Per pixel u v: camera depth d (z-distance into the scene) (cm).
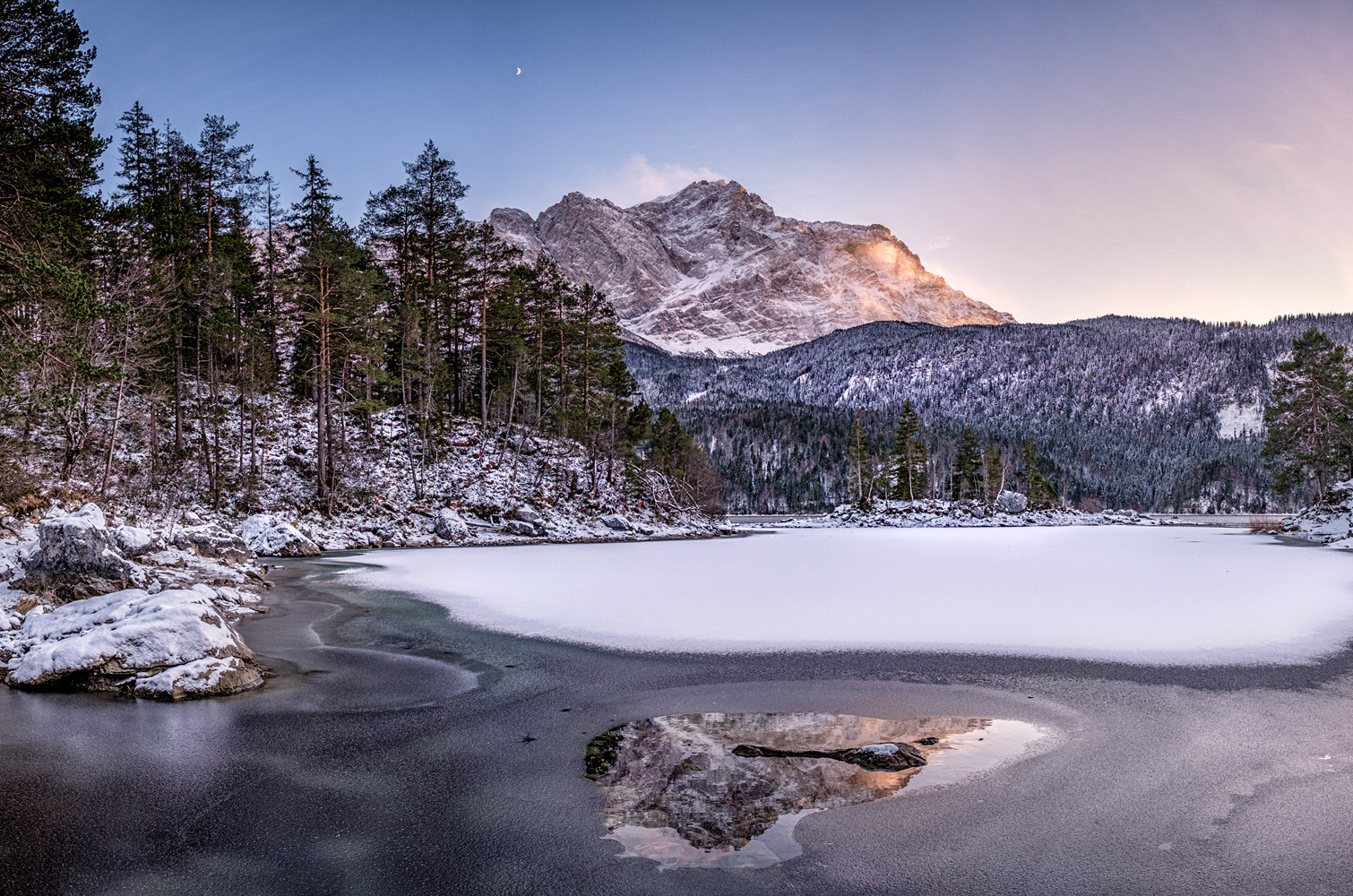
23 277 1645
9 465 2002
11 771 661
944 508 8931
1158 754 685
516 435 5556
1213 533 6000
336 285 4000
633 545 4191
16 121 1875
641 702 878
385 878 474
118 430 3550
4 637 1078
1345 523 4466
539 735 760
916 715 817
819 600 1738
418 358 4731
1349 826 533
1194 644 1173
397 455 4606
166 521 2964
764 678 987
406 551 3434
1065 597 1777
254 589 1911
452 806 583
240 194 4931
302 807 583
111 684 941
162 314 3356
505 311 5059
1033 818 550
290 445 4300
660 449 7100
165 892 458
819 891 450
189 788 623
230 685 938
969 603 1675
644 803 585
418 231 5291
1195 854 493
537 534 4400
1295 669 1005
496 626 1396
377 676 1017
